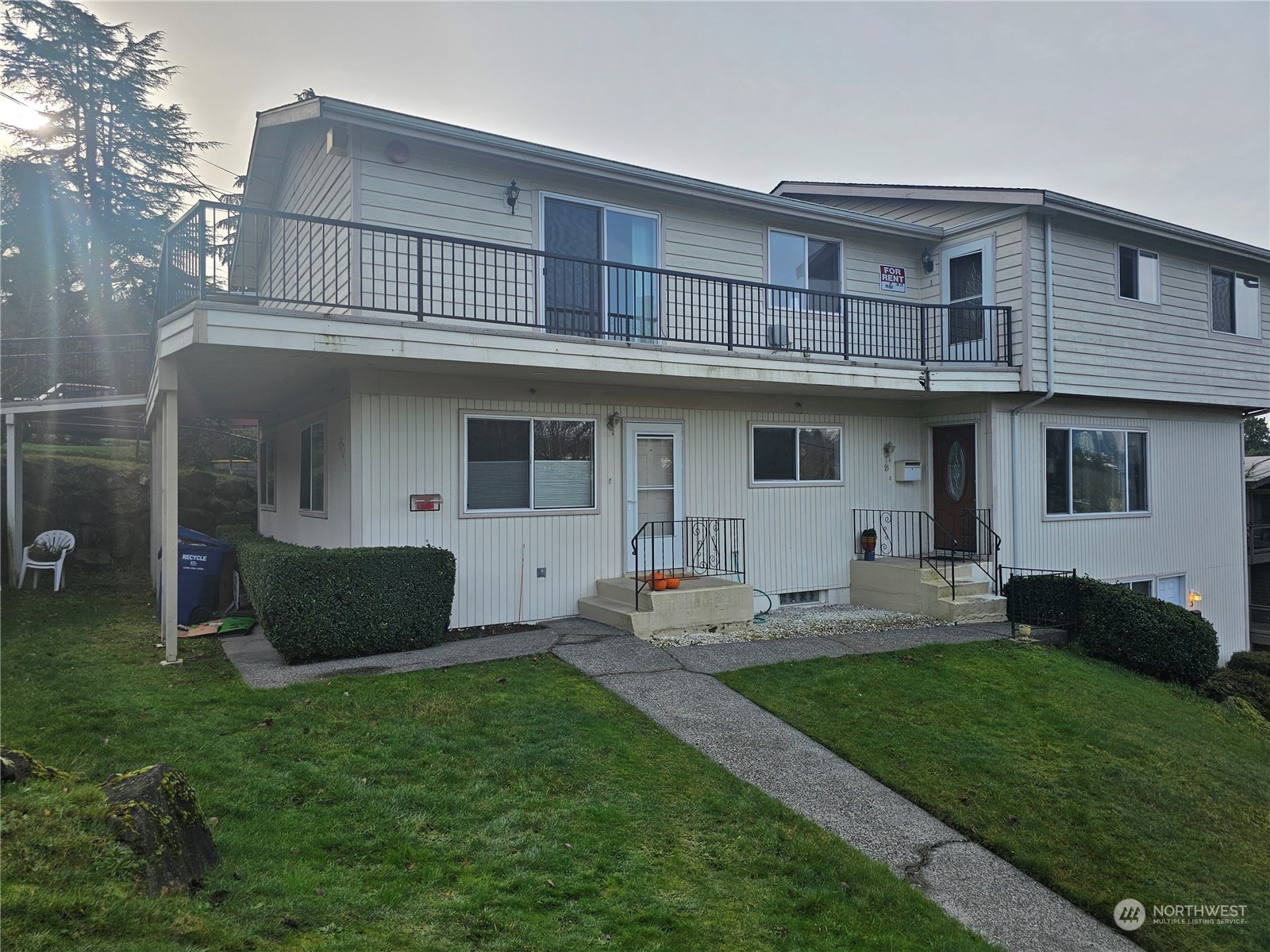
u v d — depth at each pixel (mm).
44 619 9984
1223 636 15289
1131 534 13820
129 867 3051
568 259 8773
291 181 11359
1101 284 12891
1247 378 15250
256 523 17484
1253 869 5414
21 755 3719
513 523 9742
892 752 6246
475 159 9484
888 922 4055
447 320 9266
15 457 12719
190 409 13688
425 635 8180
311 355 7527
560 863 4148
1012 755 6449
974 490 12523
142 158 25422
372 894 3662
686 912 3865
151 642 8617
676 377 9578
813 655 8523
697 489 11211
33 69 23406
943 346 13000
